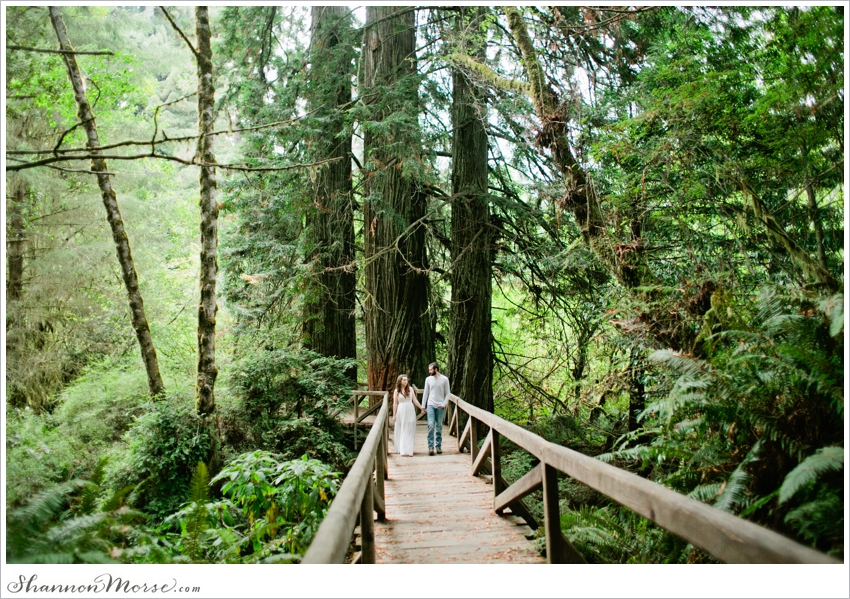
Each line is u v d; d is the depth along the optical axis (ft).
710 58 21.58
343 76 40.27
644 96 23.26
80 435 35.45
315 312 45.57
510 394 55.42
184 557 12.70
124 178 50.06
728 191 19.70
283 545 15.44
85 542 12.01
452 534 14.76
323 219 44.60
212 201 30.17
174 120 69.62
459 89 40.75
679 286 18.35
